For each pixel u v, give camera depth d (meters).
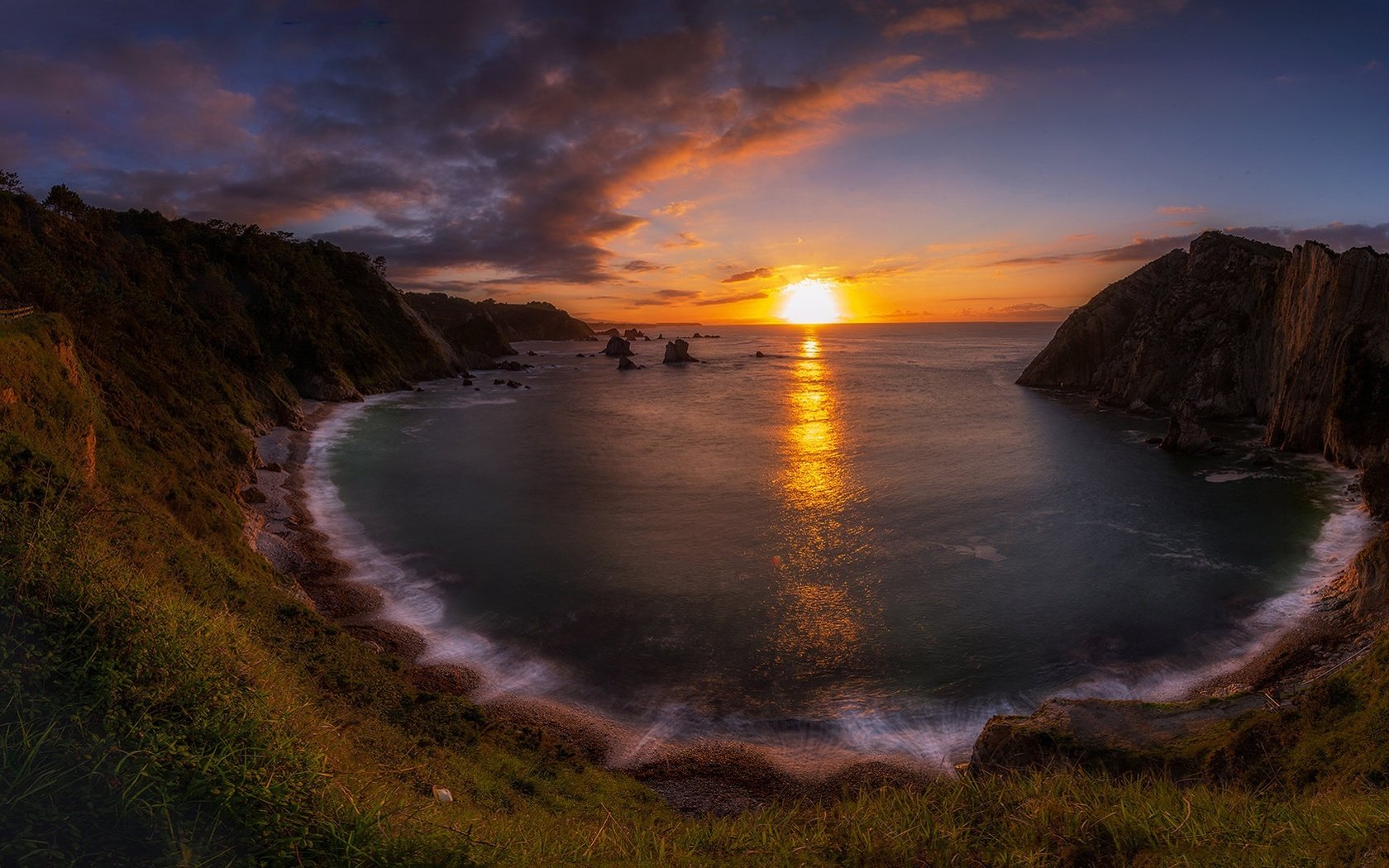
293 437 64.06
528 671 24.67
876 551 36.16
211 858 4.98
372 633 26.58
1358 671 13.06
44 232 60.53
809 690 23.73
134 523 18.16
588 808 15.27
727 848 8.99
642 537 38.59
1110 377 91.94
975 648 26.23
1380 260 54.34
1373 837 6.51
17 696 6.07
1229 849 7.40
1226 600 29.45
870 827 9.16
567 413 86.25
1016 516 41.75
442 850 6.07
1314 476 49.56
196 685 7.34
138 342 47.84
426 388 113.62
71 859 4.60
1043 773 11.15
